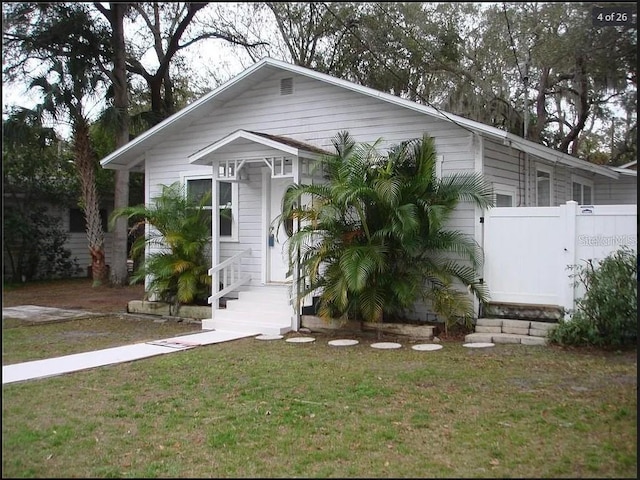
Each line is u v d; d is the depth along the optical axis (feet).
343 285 29.99
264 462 14.73
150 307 40.78
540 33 60.08
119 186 61.31
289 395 20.54
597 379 21.80
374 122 35.73
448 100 67.21
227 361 26.21
